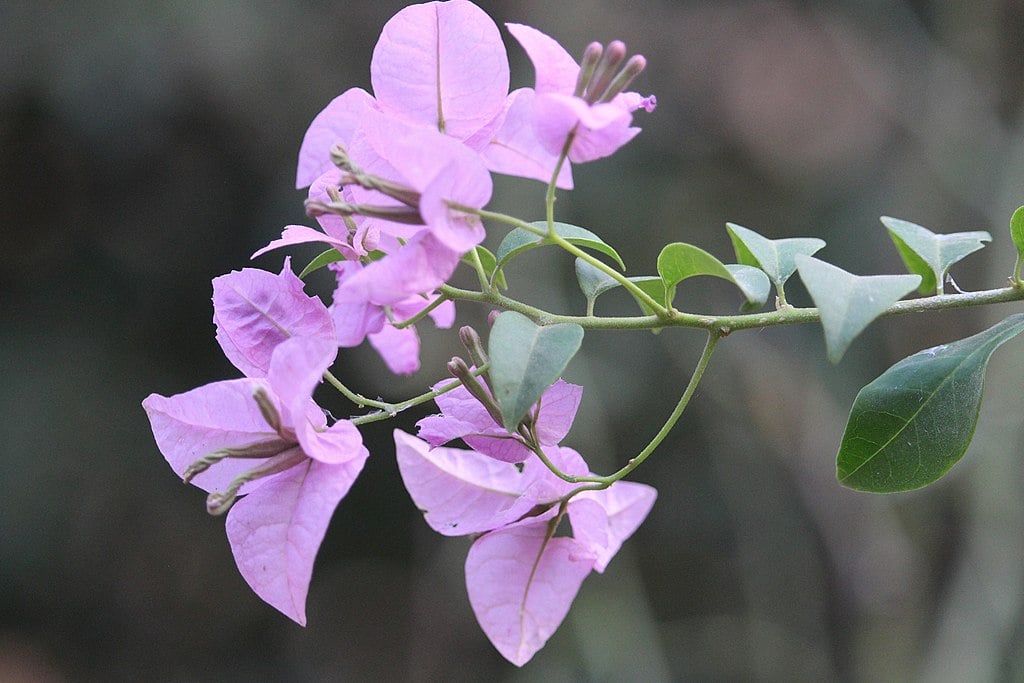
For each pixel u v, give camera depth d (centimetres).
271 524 123
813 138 691
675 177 673
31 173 609
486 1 647
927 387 143
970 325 635
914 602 576
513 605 141
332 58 623
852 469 144
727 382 612
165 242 629
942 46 703
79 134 605
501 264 136
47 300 638
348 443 126
